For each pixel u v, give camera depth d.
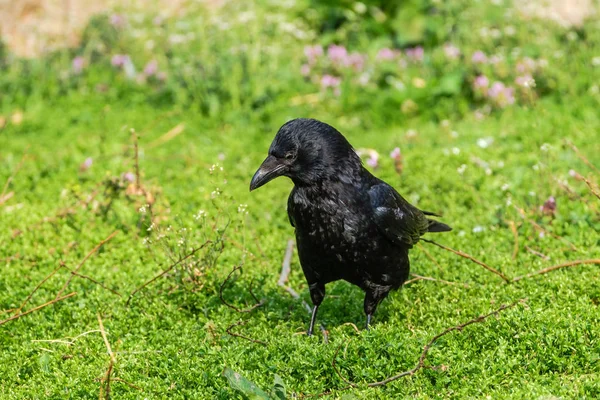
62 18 20.61
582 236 10.91
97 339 8.92
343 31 19.38
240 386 7.33
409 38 19.08
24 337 9.16
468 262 10.42
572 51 17.23
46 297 9.93
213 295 9.77
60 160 14.83
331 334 8.92
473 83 16.75
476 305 9.16
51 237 11.75
